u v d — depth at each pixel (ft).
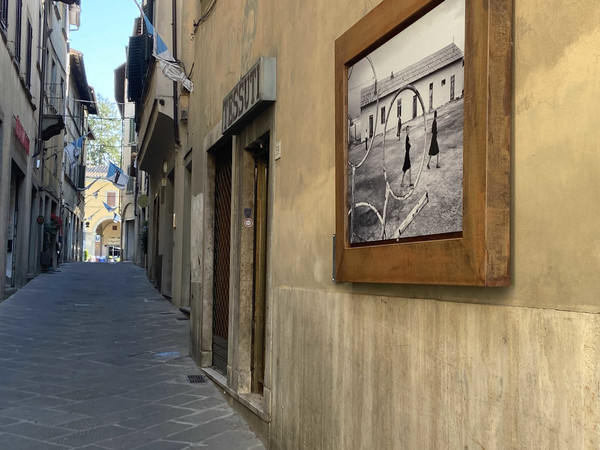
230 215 20.86
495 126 6.76
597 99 5.69
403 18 8.77
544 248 6.27
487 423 6.96
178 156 42.98
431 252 7.78
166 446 15.12
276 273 14.80
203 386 21.15
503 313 6.78
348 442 10.57
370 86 9.92
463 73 7.45
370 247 9.53
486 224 6.70
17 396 19.72
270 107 15.52
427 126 8.21
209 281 23.62
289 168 14.06
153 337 31.63
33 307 41.96
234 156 18.88
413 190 8.52
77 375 22.89
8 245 50.29
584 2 5.87
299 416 12.88
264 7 16.42
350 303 10.67
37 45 55.47
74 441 15.49
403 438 8.78
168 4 43.91
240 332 17.94
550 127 6.26
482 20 6.87
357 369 10.32
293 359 13.38
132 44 54.19
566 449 5.82
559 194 6.10
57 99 78.07
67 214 108.17
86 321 37.06
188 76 32.48
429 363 8.18
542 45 6.40
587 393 5.61
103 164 182.70
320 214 12.19
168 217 52.65
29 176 53.88
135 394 20.13
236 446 15.08
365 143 10.03
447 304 7.81
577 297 5.82
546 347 6.13
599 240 5.61
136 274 84.12
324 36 12.22
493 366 6.90
